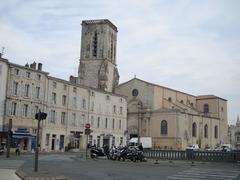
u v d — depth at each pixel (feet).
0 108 161.07
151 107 274.77
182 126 265.34
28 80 176.65
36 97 181.06
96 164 99.81
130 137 278.87
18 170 69.56
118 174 69.41
